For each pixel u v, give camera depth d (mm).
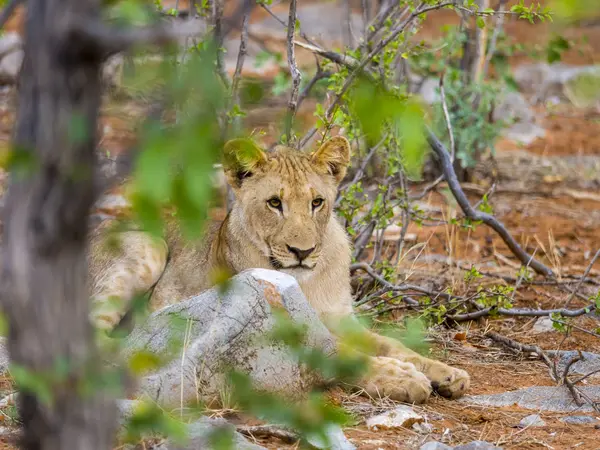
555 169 23266
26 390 4098
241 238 10570
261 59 17891
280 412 4531
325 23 32344
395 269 13102
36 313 3900
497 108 26422
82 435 4086
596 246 17766
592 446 8508
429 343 11625
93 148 3775
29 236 3830
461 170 21312
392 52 12711
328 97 12641
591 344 12266
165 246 11664
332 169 10766
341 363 5051
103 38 3578
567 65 32875
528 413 9531
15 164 3439
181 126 3328
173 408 8039
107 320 10977
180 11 14430
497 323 12969
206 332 8438
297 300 8820
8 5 3832
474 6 11977
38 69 3689
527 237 17359
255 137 11211
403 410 8938
